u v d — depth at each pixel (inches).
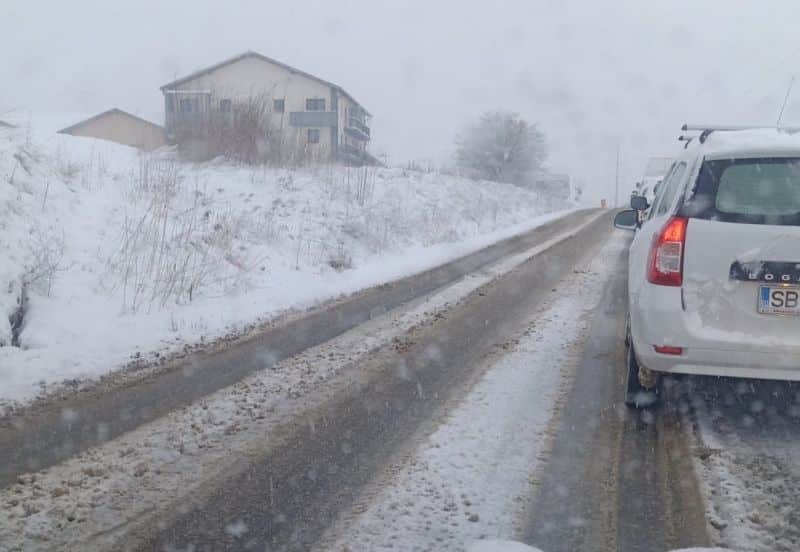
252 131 742.5
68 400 233.8
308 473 177.3
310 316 358.0
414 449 190.9
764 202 189.2
